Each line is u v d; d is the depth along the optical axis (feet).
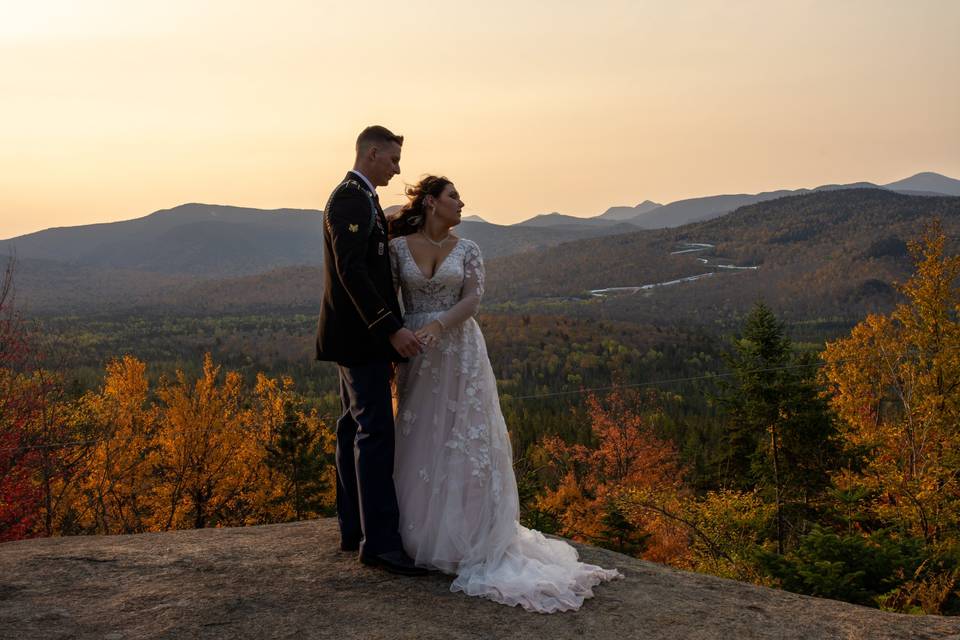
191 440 86.38
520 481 47.73
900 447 68.90
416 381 11.00
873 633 9.09
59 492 61.26
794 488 63.21
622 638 8.72
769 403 66.33
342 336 10.53
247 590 9.59
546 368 366.84
